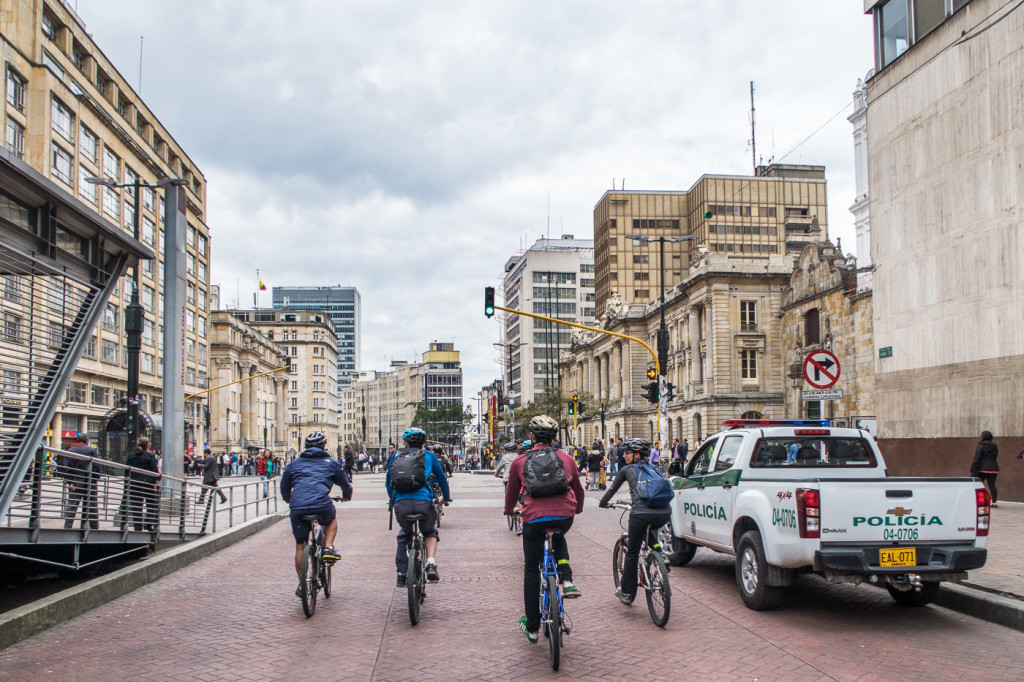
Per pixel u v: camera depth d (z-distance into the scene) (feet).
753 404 173.58
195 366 222.69
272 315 456.86
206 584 35.83
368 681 20.97
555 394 260.42
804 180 318.24
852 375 124.16
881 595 32.01
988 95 64.95
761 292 177.06
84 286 37.14
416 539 28.50
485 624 27.48
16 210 31.68
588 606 30.01
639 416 234.17
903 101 75.25
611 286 337.93
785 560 27.12
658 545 27.63
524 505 23.22
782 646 24.13
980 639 24.95
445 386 598.34
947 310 69.26
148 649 24.39
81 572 37.63
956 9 68.85
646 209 341.41
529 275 431.84
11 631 24.94
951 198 69.05
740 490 31.07
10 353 31.89
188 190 216.74
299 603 31.42
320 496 29.60
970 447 66.18
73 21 150.61
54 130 140.05
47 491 31.96
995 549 37.70
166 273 55.67
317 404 453.99
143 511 40.01
